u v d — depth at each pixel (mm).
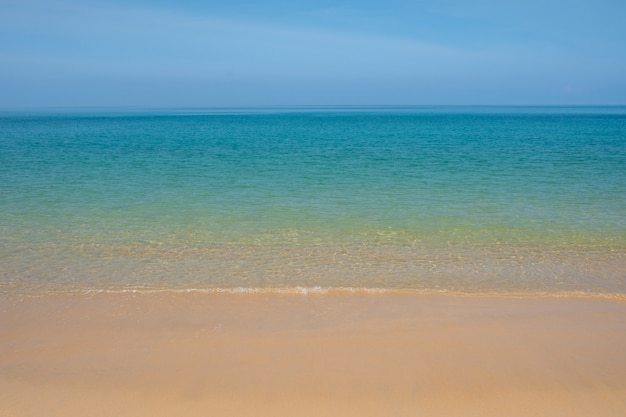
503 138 46000
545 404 5641
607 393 5828
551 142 40562
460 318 7781
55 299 8469
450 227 13289
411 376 6137
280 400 5660
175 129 65938
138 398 5691
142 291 8820
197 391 5816
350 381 6023
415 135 51938
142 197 17141
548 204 16000
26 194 17438
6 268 9977
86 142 41281
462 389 5887
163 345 6895
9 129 62844
